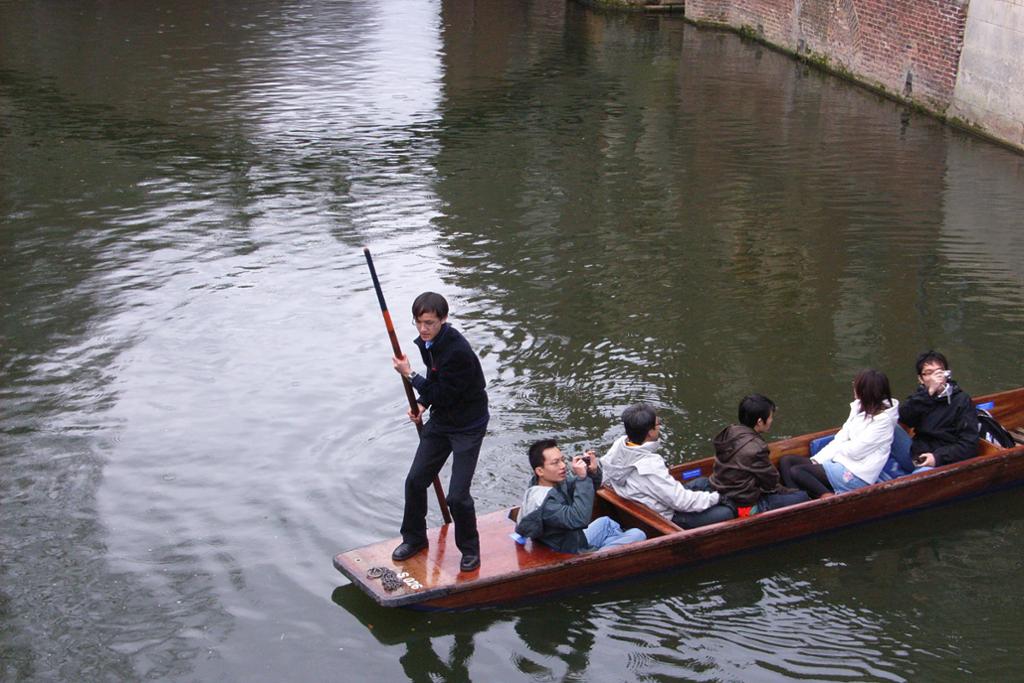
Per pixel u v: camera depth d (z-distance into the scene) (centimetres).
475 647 654
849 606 691
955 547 748
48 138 1731
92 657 646
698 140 1712
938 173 1534
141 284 1178
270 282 1185
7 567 721
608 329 1062
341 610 686
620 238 1309
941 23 1767
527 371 978
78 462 841
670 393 939
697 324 1073
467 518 670
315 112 1903
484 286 1170
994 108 1667
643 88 2053
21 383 964
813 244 1280
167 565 727
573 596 695
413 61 2322
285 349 1031
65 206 1423
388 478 821
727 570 721
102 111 1894
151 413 916
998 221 1348
